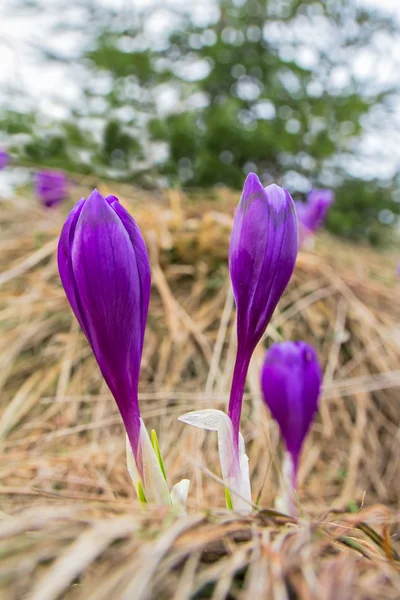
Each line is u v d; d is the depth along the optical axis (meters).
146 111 0.77
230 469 0.19
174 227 0.47
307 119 0.85
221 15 0.92
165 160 0.76
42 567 0.14
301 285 0.46
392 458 0.39
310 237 0.52
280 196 0.18
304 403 0.25
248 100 0.91
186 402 0.37
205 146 0.78
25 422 0.35
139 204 0.54
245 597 0.14
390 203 0.91
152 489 0.19
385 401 0.41
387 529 0.18
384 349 0.43
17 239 0.50
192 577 0.14
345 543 0.17
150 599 0.13
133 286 0.18
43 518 0.14
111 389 0.19
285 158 0.86
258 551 0.15
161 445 0.34
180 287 0.45
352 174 0.91
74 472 0.30
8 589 0.13
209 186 0.78
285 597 0.14
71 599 0.14
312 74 0.92
